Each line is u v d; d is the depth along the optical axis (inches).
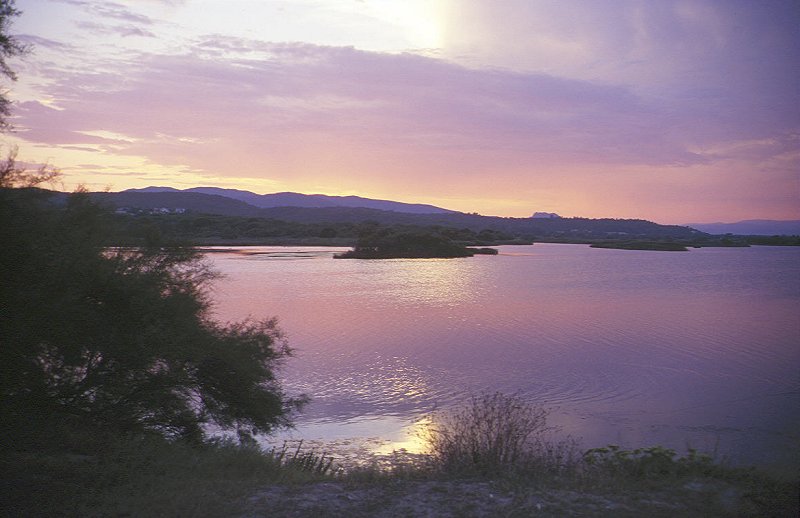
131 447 327.3
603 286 2249.0
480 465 298.7
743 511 218.7
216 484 277.1
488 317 1427.2
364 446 531.2
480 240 7539.4
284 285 2175.2
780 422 617.6
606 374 855.1
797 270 3189.0
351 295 1865.2
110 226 410.9
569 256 4820.4
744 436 563.8
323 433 577.0
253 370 480.7
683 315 1493.6
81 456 314.2
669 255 5123.0
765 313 1534.2
